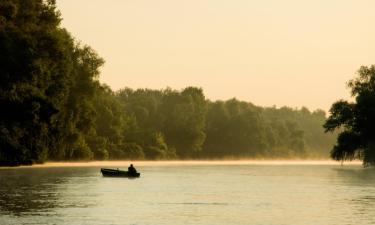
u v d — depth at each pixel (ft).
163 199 369.30
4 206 307.78
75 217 273.95
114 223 260.42
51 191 400.67
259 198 383.86
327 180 597.93
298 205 342.44
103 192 407.44
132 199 363.97
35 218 266.77
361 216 293.64
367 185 515.50
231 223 269.44
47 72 653.71
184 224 263.70
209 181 561.02
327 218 286.66
